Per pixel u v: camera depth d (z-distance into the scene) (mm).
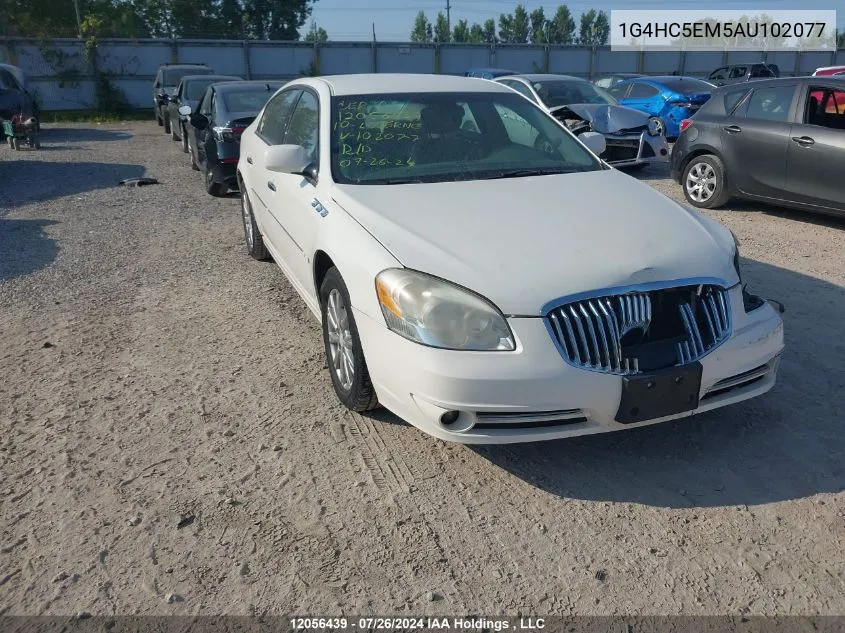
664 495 3033
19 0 30094
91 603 2459
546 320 2828
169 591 2512
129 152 14562
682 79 16688
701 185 8547
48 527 2834
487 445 3400
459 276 2918
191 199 9375
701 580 2562
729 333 3086
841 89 7094
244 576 2582
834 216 7418
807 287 5617
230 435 3500
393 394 3064
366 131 4219
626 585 2543
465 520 2885
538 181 3957
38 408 3766
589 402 2861
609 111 11367
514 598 2488
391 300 3000
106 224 7887
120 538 2771
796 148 7320
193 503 2979
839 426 3533
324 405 3791
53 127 21547
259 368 4234
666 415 2982
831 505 2951
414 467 3236
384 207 3537
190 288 5680
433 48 31016
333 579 2568
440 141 4258
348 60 30281
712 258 3160
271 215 5062
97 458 3305
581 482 3127
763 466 3221
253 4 44625
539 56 32250
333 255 3480
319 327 4855
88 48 26172
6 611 2424
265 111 5922
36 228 7695
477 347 2832
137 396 3895
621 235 3232
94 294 5547
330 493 3051
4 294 5547
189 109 9789
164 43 27500
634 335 2938
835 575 2578
